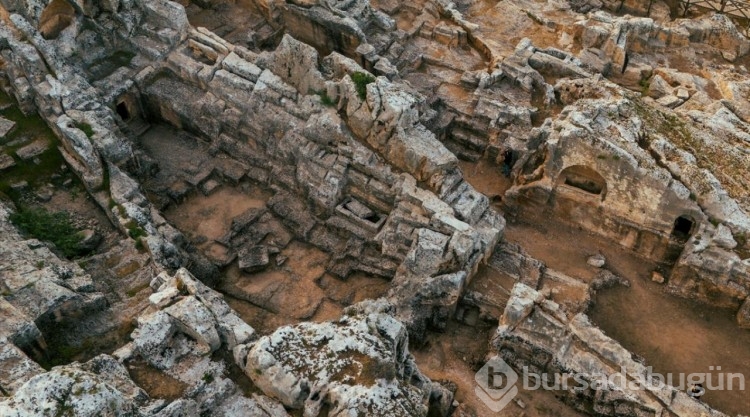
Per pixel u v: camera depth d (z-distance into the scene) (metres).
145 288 19.23
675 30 30.09
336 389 14.10
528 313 19.89
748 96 27.06
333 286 22.77
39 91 23.12
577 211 23.69
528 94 27.58
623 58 29.06
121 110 26.88
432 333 21.47
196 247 23.53
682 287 22.12
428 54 29.88
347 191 24.00
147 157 25.36
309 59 23.36
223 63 25.58
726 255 20.94
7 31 23.86
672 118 24.17
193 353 15.87
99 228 21.50
